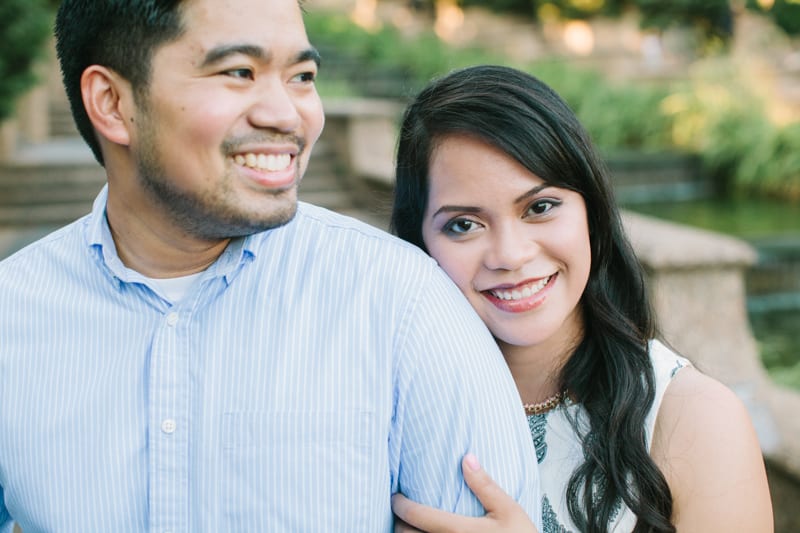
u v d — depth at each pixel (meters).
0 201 8.43
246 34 1.19
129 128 1.25
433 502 1.33
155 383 1.31
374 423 1.30
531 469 1.39
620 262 1.79
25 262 1.45
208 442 1.30
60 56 1.32
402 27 21.92
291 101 1.25
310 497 1.28
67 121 12.57
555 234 1.55
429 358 1.32
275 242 1.39
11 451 1.37
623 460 1.55
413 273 1.38
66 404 1.35
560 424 1.70
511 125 1.50
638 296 1.80
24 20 8.30
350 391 1.31
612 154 13.42
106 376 1.35
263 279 1.36
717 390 1.58
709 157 12.91
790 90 14.23
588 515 1.58
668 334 3.71
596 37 20.20
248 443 1.29
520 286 1.57
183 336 1.33
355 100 14.05
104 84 1.26
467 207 1.55
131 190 1.31
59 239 1.46
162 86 1.20
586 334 1.72
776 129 12.44
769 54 16.23
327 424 1.29
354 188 8.90
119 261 1.36
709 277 3.78
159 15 1.17
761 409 3.44
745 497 1.49
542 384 1.74
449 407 1.31
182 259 1.35
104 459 1.32
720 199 12.43
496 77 1.57
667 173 13.14
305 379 1.31
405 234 1.76
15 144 9.68
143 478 1.31
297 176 1.28
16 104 9.05
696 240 3.82
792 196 12.10
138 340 1.35
